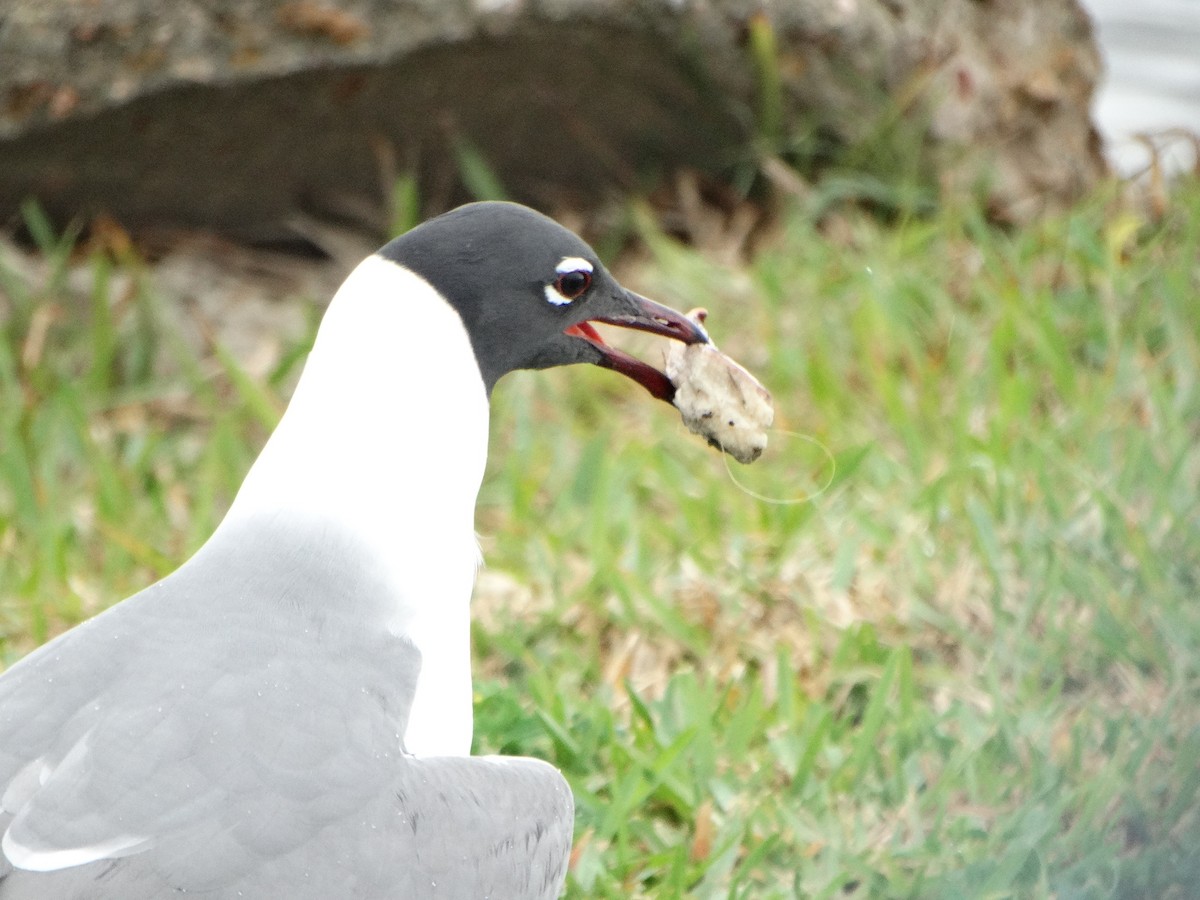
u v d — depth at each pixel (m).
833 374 12.45
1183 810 8.72
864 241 13.71
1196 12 18.78
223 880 5.97
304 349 12.74
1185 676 9.61
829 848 8.61
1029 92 14.65
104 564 11.44
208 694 6.44
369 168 14.04
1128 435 11.46
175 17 12.87
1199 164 14.49
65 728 6.36
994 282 13.19
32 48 12.84
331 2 12.92
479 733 9.17
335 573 7.20
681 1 13.19
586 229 14.30
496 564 11.16
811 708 9.46
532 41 13.12
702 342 8.73
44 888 5.86
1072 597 10.33
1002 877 8.28
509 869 6.56
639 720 9.57
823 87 13.85
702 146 14.26
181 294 13.73
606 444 12.00
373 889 6.16
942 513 11.09
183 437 12.88
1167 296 12.51
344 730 6.48
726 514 11.62
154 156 13.50
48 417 12.65
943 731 9.54
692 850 8.72
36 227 13.43
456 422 7.67
